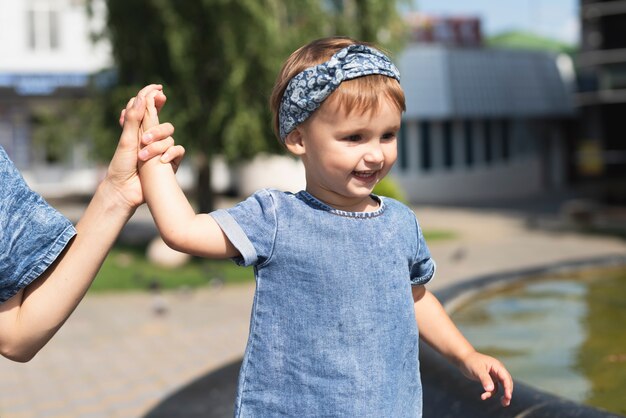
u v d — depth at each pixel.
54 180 24.38
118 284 9.26
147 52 10.38
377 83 1.38
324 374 1.41
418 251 1.58
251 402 1.45
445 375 2.32
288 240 1.44
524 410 1.98
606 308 3.76
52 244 1.22
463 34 25.42
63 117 19.03
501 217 18.56
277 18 10.14
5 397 4.96
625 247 12.98
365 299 1.44
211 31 10.05
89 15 11.48
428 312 1.67
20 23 21.67
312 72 1.40
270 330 1.44
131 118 1.34
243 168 24.56
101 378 5.40
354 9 11.00
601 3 19.45
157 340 6.61
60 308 1.24
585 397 2.44
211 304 8.32
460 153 24.97
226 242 1.43
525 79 25.08
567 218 16.56
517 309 3.75
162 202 1.35
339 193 1.45
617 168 24.70
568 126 27.88
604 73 20.53
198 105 10.33
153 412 3.30
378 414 1.42
